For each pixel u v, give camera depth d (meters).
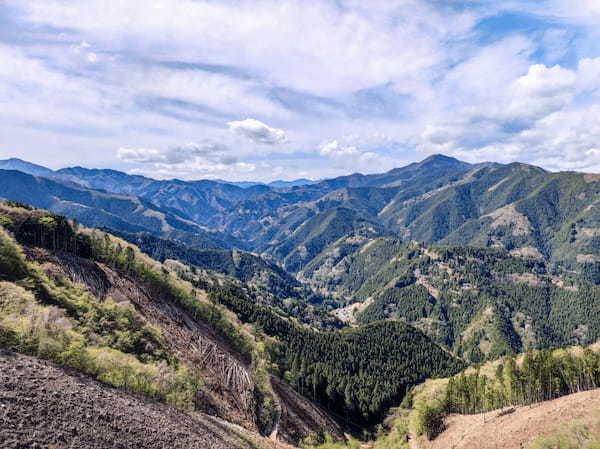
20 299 58.97
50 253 101.44
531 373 103.31
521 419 80.44
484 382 119.94
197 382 76.62
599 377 96.19
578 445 60.44
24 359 38.69
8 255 77.81
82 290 90.56
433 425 107.31
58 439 28.02
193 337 108.56
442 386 179.88
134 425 36.88
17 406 28.89
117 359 54.03
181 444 38.69
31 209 117.62
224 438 51.19
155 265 167.38
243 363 118.88
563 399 85.44
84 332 67.75
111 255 126.31
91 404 35.94
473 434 86.25
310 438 103.50
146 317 100.81
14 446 24.72
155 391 53.72
